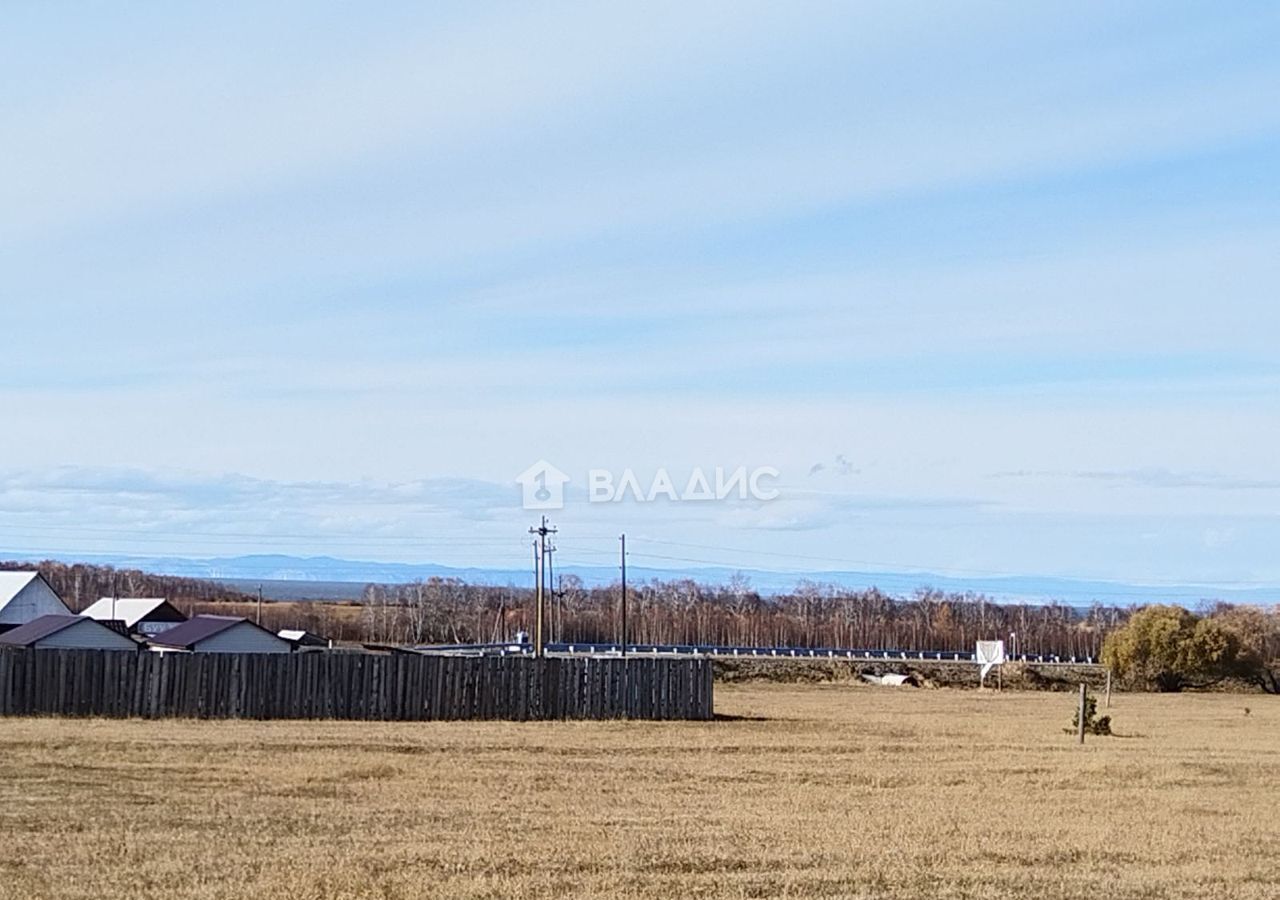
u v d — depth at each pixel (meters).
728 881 16.41
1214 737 41.31
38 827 19.03
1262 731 45.34
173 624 74.44
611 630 117.50
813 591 163.88
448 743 32.41
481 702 40.75
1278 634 107.69
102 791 22.77
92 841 17.95
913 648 125.31
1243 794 26.69
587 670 41.75
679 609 130.50
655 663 42.25
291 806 21.64
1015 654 111.25
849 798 24.45
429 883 15.68
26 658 37.22
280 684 39.19
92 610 75.75
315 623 113.06
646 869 17.05
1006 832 20.62
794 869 17.27
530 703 41.22
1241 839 20.75
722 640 121.94
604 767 28.47
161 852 17.28
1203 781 28.64
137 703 37.94
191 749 29.25
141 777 24.64
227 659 38.78
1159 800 25.28
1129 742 37.53
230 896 14.78
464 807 21.95
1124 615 157.38
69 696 37.47
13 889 15.03
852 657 92.19
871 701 58.91
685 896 15.52
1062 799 25.12
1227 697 75.88
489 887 15.63
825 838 19.55
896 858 18.16
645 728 38.47
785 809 22.75
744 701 57.16
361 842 18.34
